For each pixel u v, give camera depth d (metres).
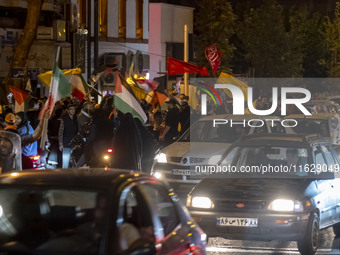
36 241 7.96
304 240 14.48
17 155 15.23
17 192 8.40
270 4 112.56
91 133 20.14
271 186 14.84
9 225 8.16
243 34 113.44
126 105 18.64
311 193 14.88
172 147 23.95
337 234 16.95
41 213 8.23
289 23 122.12
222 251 15.07
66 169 9.16
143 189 8.81
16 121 19.33
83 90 31.00
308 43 129.75
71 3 50.41
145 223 8.49
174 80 80.31
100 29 66.88
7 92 35.97
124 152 17.89
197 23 100.44
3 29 41.06
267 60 112.12
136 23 77.38
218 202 14.57
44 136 17.42
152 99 40.00
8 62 41.69
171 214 9.28
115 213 7.99
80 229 7.91
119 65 66.44
